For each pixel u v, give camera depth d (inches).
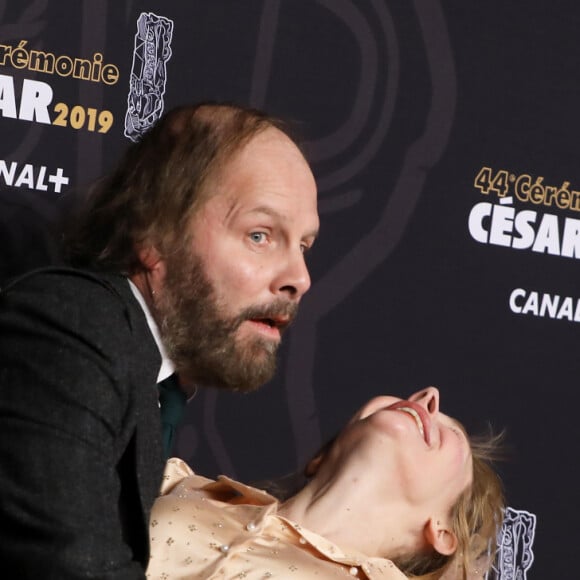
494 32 174.6
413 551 151.5
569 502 175.5
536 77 176.6
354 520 146.4
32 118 149.0
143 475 100.0
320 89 164.9
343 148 165.8
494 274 173.5
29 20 149.2
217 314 110.6
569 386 176.9
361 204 167.0
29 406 94.5
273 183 112.1
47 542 91.0
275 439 163.0
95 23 152.6
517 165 175.0
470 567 153.2
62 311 98.3
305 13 164.4
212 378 113.3
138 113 154.3
